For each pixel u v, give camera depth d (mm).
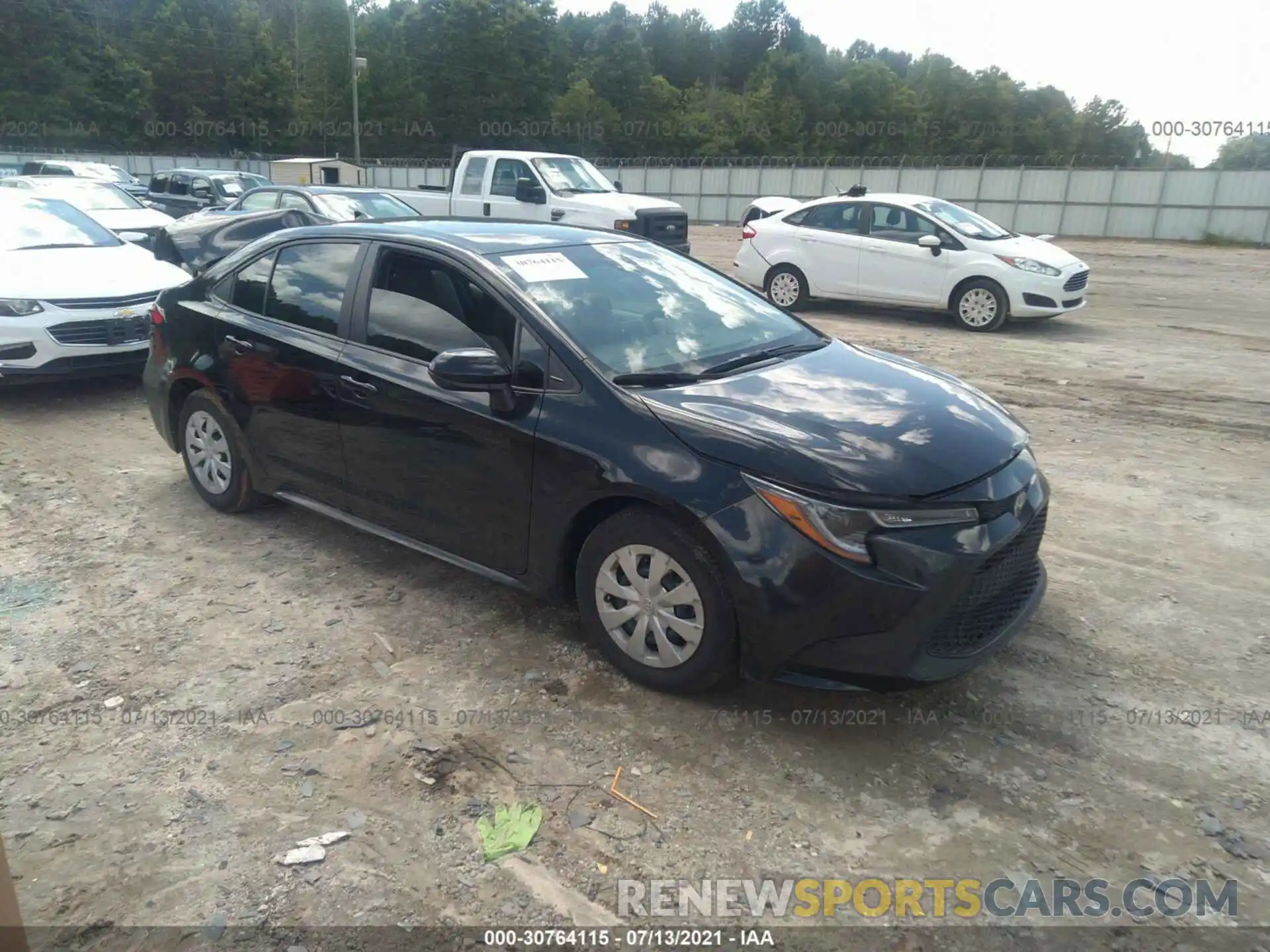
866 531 3078
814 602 3105
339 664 3799
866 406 3631
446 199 15305
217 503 5355
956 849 2836
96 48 59969
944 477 3217
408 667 3779
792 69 76188
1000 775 3160
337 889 2646
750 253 13781
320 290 4645
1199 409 7980
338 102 67188
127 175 27719
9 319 7207
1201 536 5207
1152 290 16922
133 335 7727
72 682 3662
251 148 65875
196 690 3611
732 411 3480
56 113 56406
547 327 3809
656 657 3533
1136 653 3941
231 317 5004
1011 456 3537
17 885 2650
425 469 4086
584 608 3709
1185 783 3127
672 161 46469
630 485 3391
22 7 55750
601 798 3029
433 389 3996
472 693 3604
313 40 69812
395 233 4449
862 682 3166
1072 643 4012
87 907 2576
